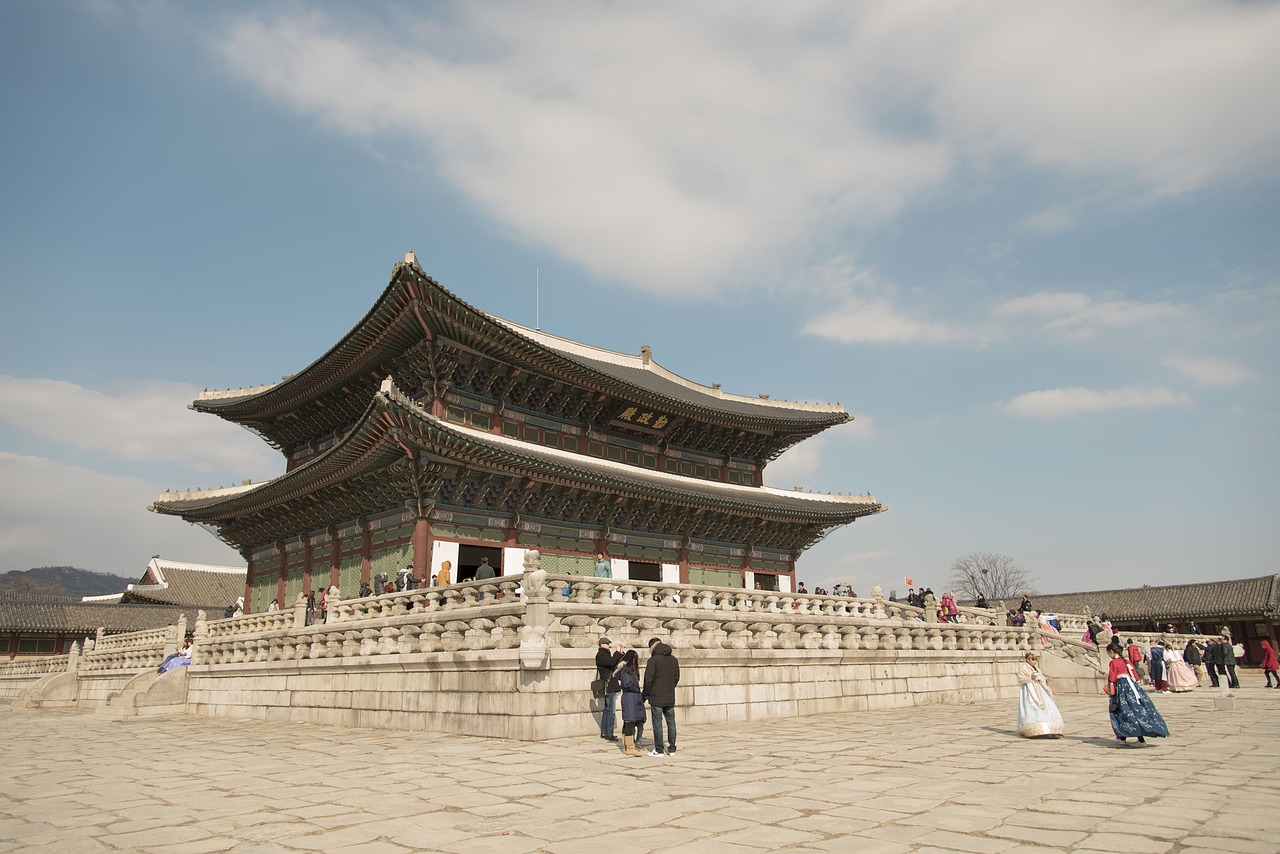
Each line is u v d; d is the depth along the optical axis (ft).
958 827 35.86
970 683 116.37
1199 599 243.60
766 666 87.51
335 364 149.07
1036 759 56.54
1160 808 39.50
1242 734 72.08
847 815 38.52
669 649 60.54
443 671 76.23
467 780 49.34
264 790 47.91
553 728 67.87
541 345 139.85
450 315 128.98
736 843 33.65
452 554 130.00
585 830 36.37
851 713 94.43
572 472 134.62
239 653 112.37
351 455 126.82
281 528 165.78
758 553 184.55
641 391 160.15
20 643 220.43
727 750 61.57
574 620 72.33
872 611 107.24
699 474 186.60
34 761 64.44
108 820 40.47
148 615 241.96
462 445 120.67
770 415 198.29
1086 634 148.87
